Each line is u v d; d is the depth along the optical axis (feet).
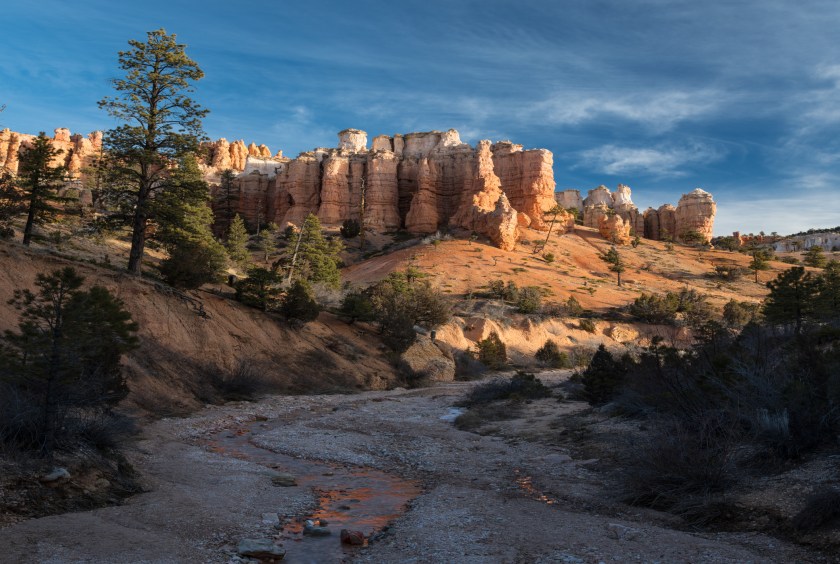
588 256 392.27
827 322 74.59
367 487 40.55
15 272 76.89
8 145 408.05
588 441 51.29
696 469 32.81
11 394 32.30
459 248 356.59
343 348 131.75
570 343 237.66
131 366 76.23
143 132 110.42
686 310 271.08
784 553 23.91
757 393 40.63
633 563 23.26
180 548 23.98
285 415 79.66
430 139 498.28
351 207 449.89
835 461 31.99
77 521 24.99
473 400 89.76
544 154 446.60
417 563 24.00
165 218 116.67
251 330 113.09
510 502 34.30
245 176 489.26
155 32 113.80
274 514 31.53
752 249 464.65
